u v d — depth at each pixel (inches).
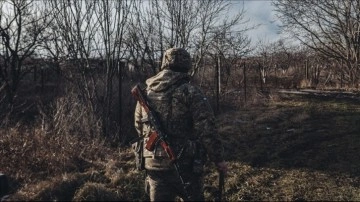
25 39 526.0
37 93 487.5
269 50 781.3
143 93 158.2
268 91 511.5
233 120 363.9
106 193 212.1
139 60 422.6
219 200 161.0
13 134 275.1
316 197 208.5
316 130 323.3
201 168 151.9
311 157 264.2
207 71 502.0
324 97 462.0
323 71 713.0
